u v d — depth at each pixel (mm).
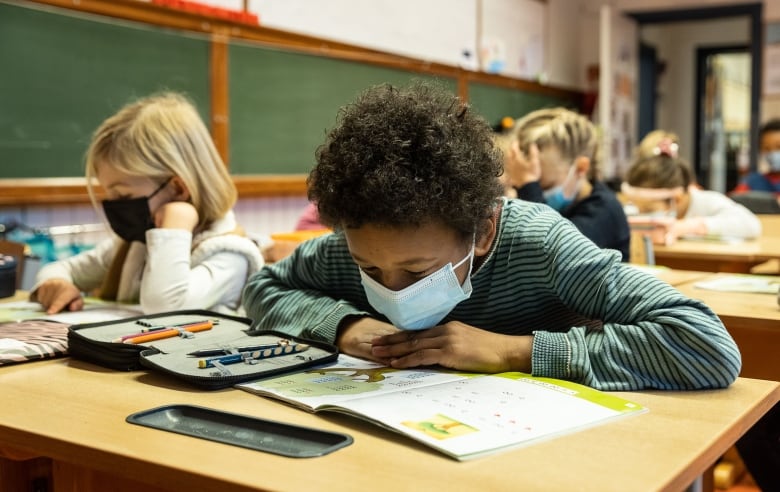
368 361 1141
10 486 1087
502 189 1046
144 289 1626
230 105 3920
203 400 953
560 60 7453
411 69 5277
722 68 10344
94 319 1513
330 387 974
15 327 1397
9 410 920
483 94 6125
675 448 769
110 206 1717
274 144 4215
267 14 4227
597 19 7734
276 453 751
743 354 1802
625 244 2312
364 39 4977
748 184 6414
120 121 1704
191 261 1725
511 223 1168
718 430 828
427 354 1064
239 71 3965
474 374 1043
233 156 3965
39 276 1944
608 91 6844
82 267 1938
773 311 1653
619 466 719
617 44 7258
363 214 923
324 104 4543
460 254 1018
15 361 1165
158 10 3492
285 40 4246
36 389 1019
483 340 1069
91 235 3270
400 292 1004
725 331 1021
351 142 949
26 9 2953
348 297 1334
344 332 1212
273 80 4180
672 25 9773
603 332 1048
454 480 683
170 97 1939
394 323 1099
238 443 781
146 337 1196
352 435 807
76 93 3158
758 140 7191
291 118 4312
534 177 2262
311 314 1278
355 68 4773
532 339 1067
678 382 991
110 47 3287
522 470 707
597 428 830
